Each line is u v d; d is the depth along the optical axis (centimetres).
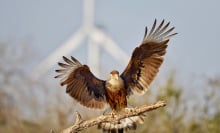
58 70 2183
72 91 2225
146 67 2231
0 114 3300
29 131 3216
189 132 3027
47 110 3153
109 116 2177
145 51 2200
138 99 2870
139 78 2248
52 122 3155
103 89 2253
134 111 2162
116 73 2250
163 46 2189
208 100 3064
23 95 3300
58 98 3131
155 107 2142
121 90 2239
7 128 3294
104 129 2197
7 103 3341
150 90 2903
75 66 2191
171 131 3014
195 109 3055
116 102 2245
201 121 3053
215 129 3034
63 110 3081
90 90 2247
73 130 2119
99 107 2255
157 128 3030
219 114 3056
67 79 2203
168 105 3011
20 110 3316
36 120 3209
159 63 2217
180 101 3017
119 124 2200
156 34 2177
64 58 2170
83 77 2227
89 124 2141
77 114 2131
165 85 2998
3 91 3375
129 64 2238
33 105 3222
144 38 2177
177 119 3023
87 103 2247
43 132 3153
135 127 2208
